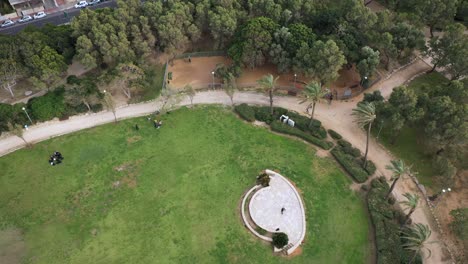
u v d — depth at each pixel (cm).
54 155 9269
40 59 10300
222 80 10981
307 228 7900
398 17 11338
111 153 9375
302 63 10244
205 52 11862
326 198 8412
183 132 9819
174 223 8012
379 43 10675
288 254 7494
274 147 9425
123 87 10456
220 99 10688
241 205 8269
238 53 10744
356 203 8344
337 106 10425
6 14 13638
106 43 10406
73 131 9931
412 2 12306
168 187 8650
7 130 9838
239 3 11881
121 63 10481
